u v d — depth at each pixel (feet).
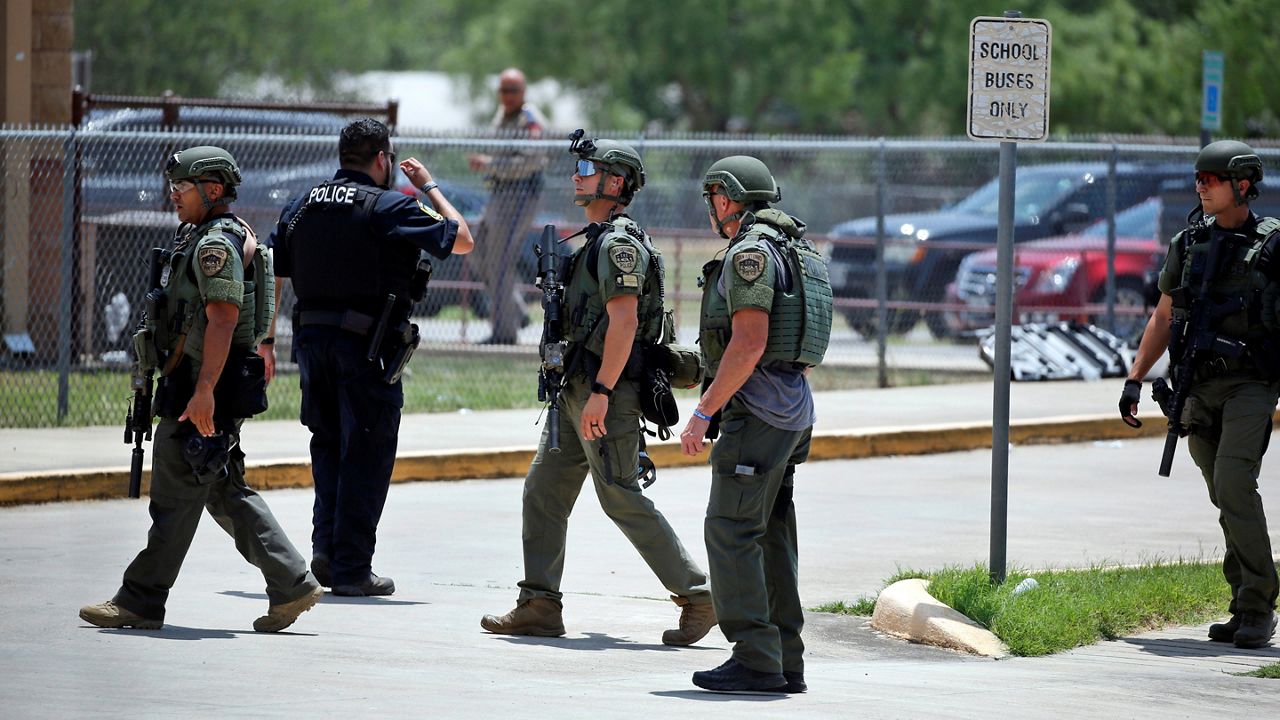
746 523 79.51
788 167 474.90
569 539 126.82
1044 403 198.18
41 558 113.70
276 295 109.40
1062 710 77.30
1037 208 266.36
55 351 213.46
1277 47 410.93
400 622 96.58
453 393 197.88
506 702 75.97
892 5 483.51
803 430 80.33
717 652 91.40
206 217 89.56
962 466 167.32
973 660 90.43
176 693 76.02
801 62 494.59
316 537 107.45
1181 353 98.68
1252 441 96.17
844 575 113.91
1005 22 100.94
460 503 143.02
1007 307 101.30
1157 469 166.09
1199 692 82.48
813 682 83.10
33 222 214.69
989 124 100.83
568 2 519.60
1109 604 99.81
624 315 89.04
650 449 162.91
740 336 77.10
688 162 350.64
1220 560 117.70
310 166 227.20
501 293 225.35
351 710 73.31
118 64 458.91
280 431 168.25
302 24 515.50
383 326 105.29
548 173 245.45
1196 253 98.48
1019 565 116.16
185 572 110.52
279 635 91.20
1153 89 420.77
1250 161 96.73
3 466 143.95
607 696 78.13
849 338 251.80
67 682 77.77
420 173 108.37
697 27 501.56
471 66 556.10
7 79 220.64
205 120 226.99
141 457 89.92
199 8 473.26
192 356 88.58
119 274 211.00
